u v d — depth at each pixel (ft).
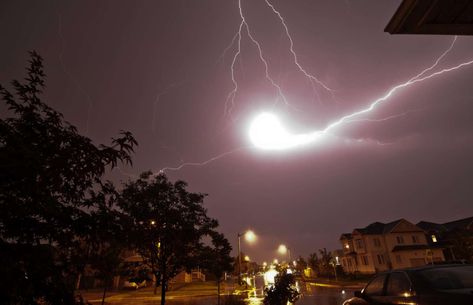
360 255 158.10
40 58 12.90
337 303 61.05
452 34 11.76
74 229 11.32
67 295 10.24
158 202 38.06
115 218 12.60
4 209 9.53
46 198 10.52
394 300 18.58
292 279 47.29
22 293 9.11
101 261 24.12
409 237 154.30
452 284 16.37
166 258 38.32
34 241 10.44
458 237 112.47
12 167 9.59
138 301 85.66
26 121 11.83
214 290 111.96
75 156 11.43
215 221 42.65
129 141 12.57
